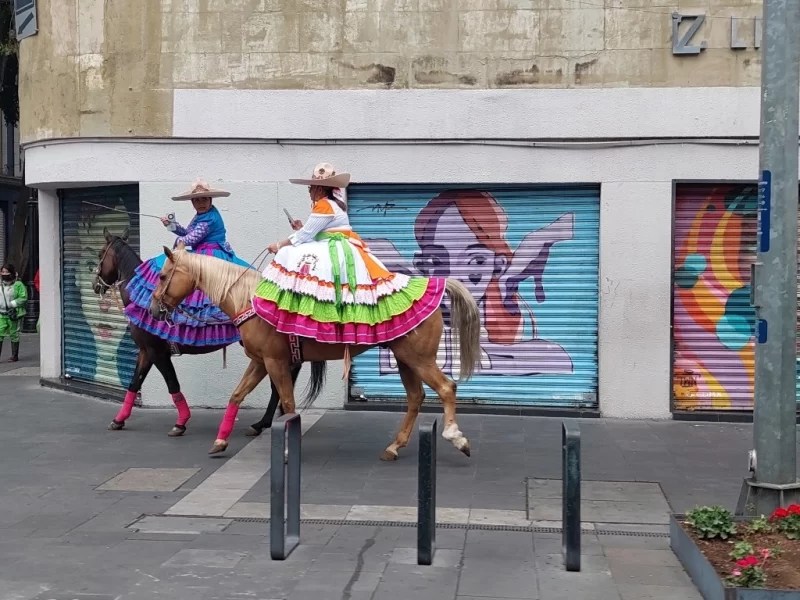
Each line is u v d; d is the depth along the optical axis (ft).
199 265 26.20
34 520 20.99
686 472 25.50
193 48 34.42
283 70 34.12
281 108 34.06
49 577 17.15
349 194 34.50
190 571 17.49
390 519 21.02
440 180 33.58
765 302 19.02
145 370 31.09
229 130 34.30
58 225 41.24
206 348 29.81
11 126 97.71
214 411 34.83
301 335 24.35
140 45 34.60
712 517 17.94
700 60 32.42
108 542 19.34
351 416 33.50
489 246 33.99
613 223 32.86
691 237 33.12
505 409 33.68
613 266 32.91
